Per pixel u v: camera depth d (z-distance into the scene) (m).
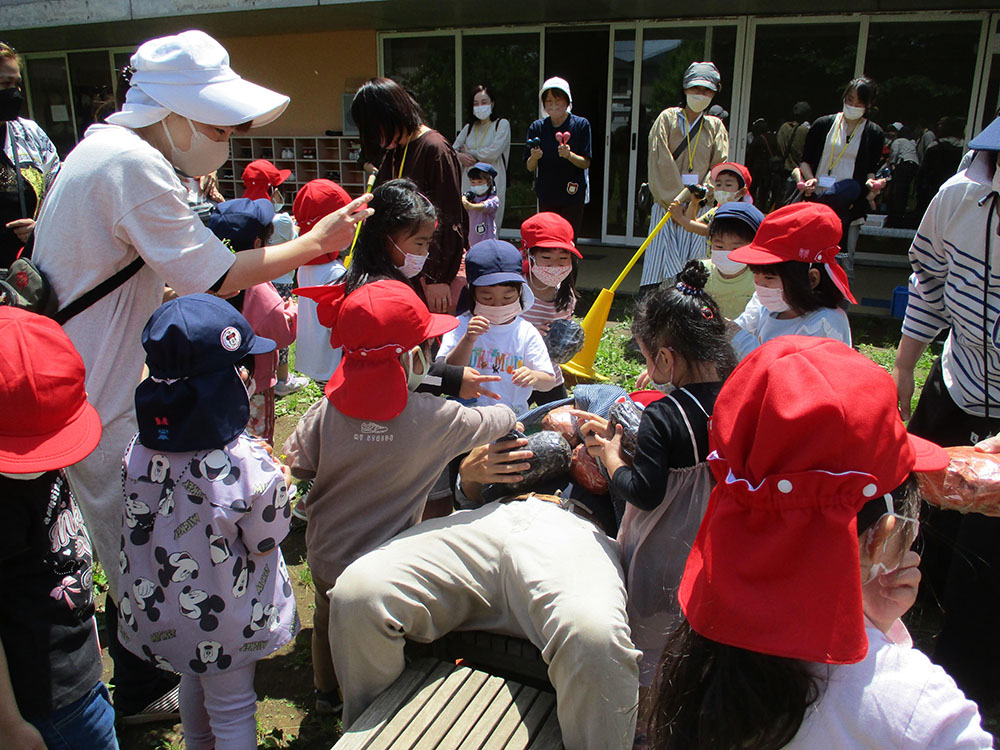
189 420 1.98
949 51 9.60
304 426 2.44
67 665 1.78
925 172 9.95
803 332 2.95
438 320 2.52
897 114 9.98
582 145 8.09
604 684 1.85
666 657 1.41
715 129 6.60
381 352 2.15
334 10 10.42
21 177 3.88
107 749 1.90
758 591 1.21
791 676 1.24
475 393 2.78
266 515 2.06
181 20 11.30
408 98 3.78
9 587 1.71
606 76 11.26
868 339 6.98
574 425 2.57
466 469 2.44
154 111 2.38
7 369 1.65
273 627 2.16
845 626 1.17
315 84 12.56
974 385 2.77
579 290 8.76
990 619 2.53
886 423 1.20
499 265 3.24
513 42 11.41
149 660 2.16
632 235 11.51
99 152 2.29
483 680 2.13
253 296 3.75
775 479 1.19
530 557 2.09
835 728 1.28
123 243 2.36
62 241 2.32
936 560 3.16
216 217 3.82
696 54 10.62
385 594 2.03
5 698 1.64
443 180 3.81
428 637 2.18
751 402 1.24
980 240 2.57
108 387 2.41
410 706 2.02
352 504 2.35
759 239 2.97
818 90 10.21
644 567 2.12
